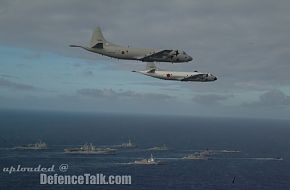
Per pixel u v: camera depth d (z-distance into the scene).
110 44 124.75
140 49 124.62
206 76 146.25
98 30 125.75
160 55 124.25
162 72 144.88
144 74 145.12
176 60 126.69
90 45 125.81
